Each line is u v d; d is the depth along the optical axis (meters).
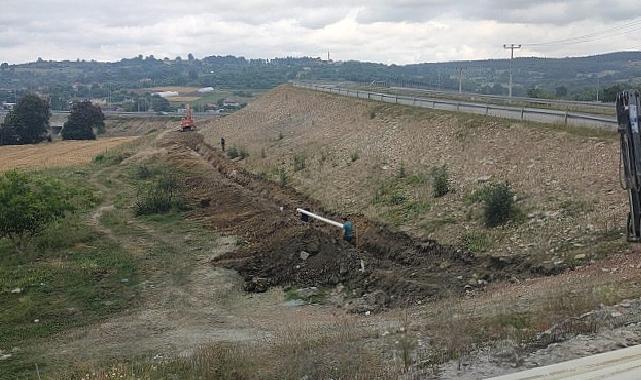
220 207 30.25
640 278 12.60
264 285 19.02
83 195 32.84
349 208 25.34
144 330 15.18
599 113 28.91
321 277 19.16
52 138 102.75
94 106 103.88
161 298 17.86
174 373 10.70
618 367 8.37
